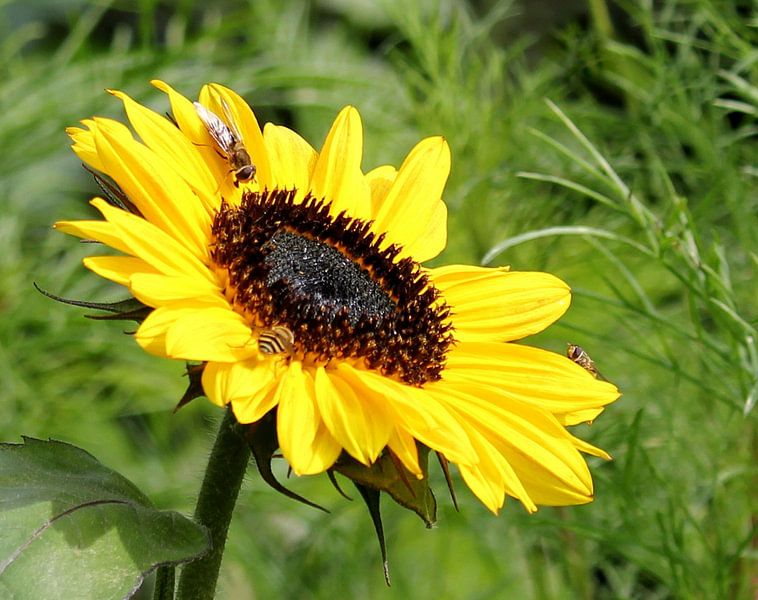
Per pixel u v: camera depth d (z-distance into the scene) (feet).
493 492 1.24
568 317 1.90
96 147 1.25
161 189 1.26
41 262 2.05
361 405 1.23
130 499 1.26
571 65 1.92
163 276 1.21
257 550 1.94
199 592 1.29
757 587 1.74
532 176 1.56
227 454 1.29
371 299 1.32
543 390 1.32
